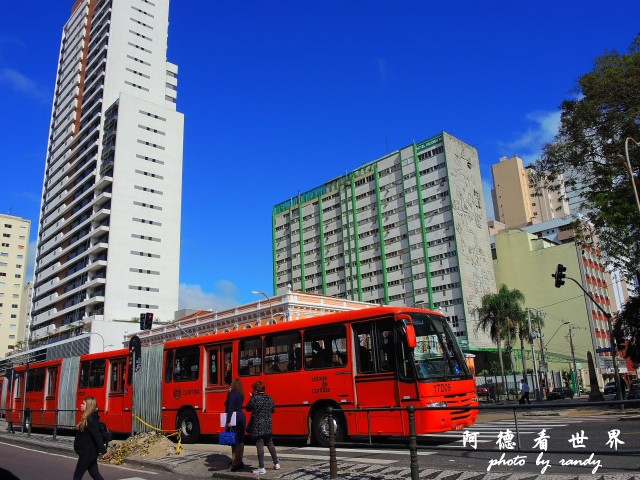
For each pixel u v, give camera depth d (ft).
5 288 394.32
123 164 258.16
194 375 53.98
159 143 273.33
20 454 51.21
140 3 301.02
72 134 304.50
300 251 315.17
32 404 80.48
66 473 37.65
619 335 95.86
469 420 39.68
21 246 408.26
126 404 61.11
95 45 304.30
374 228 277.23
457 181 251.19
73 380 71.15
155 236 261.03
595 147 85.35
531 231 306.14
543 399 157.79
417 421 37.19
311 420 43.57
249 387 48.21
